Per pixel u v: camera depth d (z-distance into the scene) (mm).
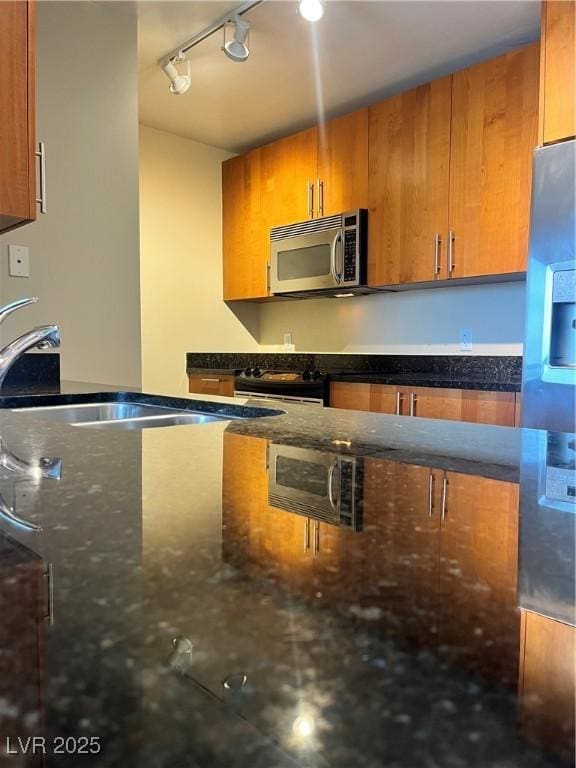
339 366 3693
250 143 3893
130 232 2438
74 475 584
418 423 1052
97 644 235
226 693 202
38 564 328
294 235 3408
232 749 175
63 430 933
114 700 198
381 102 2986
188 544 367
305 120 3465
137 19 2398
